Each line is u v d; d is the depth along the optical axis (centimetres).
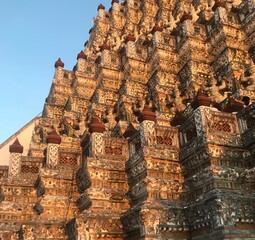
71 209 1437
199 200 1032
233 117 1168
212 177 1030
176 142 1258
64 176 1503
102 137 1411
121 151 1417
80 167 1488
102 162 1349
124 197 1314
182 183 1180
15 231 1466
